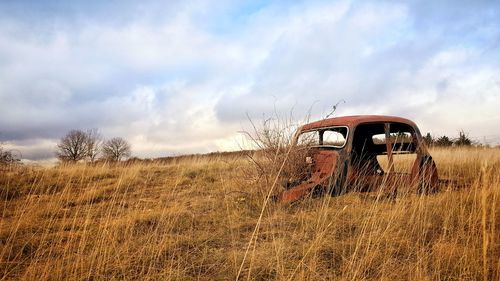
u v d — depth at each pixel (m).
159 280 3.16
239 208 5.40
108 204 6.39
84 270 3.36
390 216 4.30
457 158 9.46
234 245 3.96
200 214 5.33
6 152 9.12
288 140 5.93
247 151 6.05
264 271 3.29
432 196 5.34
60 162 10.89
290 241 3.88
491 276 3.15
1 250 3.83
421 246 3.73
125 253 3.68
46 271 3.26
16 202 6.31
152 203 6.39
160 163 13.53
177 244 3.97
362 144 6.71
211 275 3.26
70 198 6.84
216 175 9.51
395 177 5.69
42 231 4.65
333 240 3.92
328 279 3.16
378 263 3.42
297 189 5.34
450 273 3.23
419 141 6.06
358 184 5.42
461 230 4.02
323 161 5.73
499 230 4.02
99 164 11.22
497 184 5.04
